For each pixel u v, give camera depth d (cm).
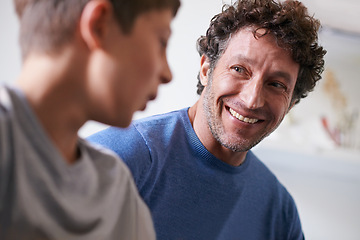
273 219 123
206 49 117
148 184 101
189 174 107
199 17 211
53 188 53
